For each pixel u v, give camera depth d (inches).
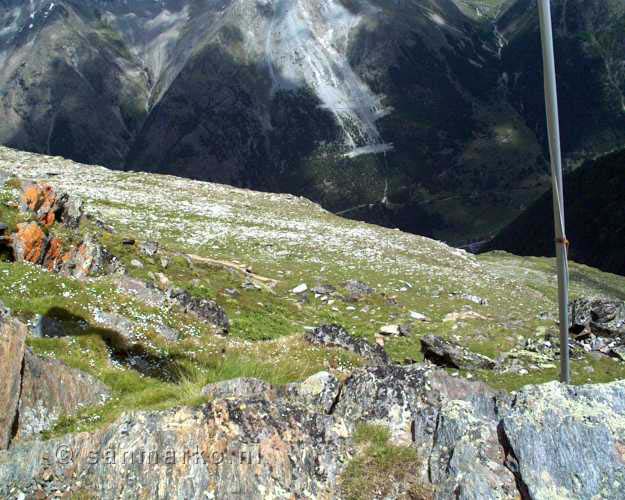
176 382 754.2
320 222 3895.2
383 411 462.6
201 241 2940.5
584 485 374.3
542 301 2928.2
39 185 1439.5
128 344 795.4
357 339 925.2
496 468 395.2
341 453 430.6
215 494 407.2
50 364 590.9
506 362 1266.0
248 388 499.8
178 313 972.6
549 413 406.9
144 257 1702.8
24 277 866.1
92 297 888.3
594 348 1326.3
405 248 3503.9
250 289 1937.7
